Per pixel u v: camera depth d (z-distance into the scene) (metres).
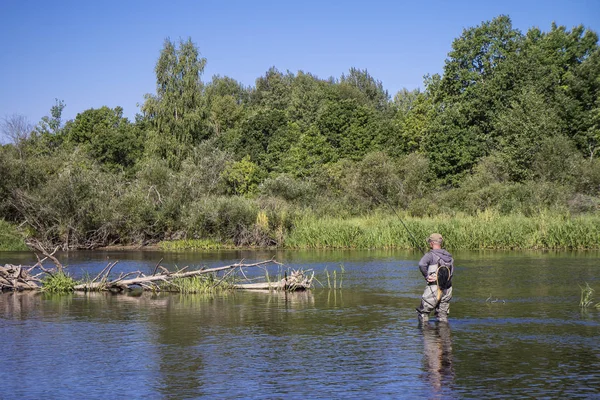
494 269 19.03
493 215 31.92
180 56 57.41
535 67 54.94
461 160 51.47
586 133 51.50
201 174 48.25
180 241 31.80
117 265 22.27
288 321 10.97
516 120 46.22
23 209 32.78
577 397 6.50
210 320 11.18
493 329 9.95
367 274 18.59
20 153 39.41
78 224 31.91
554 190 36.12
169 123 56.09
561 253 25.08
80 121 66.75
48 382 7.33
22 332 10.23
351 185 43.09
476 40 56.97
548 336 9.38
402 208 41.28
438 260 10.56
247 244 32.66
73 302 13.77
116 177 37.09
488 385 6.93
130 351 8.80
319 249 30.17
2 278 16.31
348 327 10.34
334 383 7.12
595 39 58.75
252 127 64.88
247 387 7.02
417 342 9.08
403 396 6.61
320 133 61.78
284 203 34.88
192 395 6.77
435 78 62.34
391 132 62.78
